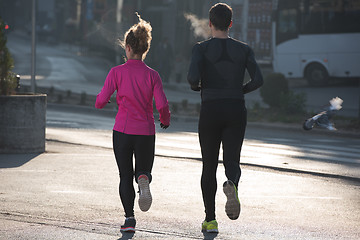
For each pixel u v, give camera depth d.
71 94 45.19
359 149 22.73
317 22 49.34
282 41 50.75
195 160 18.25
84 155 18.25
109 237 8.88
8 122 18.03
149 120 9.06
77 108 37.12
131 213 9.17
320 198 12.77
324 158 19.73
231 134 8.74
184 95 48.84
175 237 8.97
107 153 18.92
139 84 8.97
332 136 27.78
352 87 49.50
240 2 52.28
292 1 50.28
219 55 8.75
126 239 8.79
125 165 9.09
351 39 48.31
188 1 60.59
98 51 94.75
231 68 8.76
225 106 8.70
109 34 84.31
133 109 8.99
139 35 9.02
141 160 9.04
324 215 11.04
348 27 48.38
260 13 51.56
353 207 11.88
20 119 18.08
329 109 13.51
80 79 61.84
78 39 132.88
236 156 8.76
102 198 11.97
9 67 18.50
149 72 9.03
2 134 18.05
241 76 8.84
